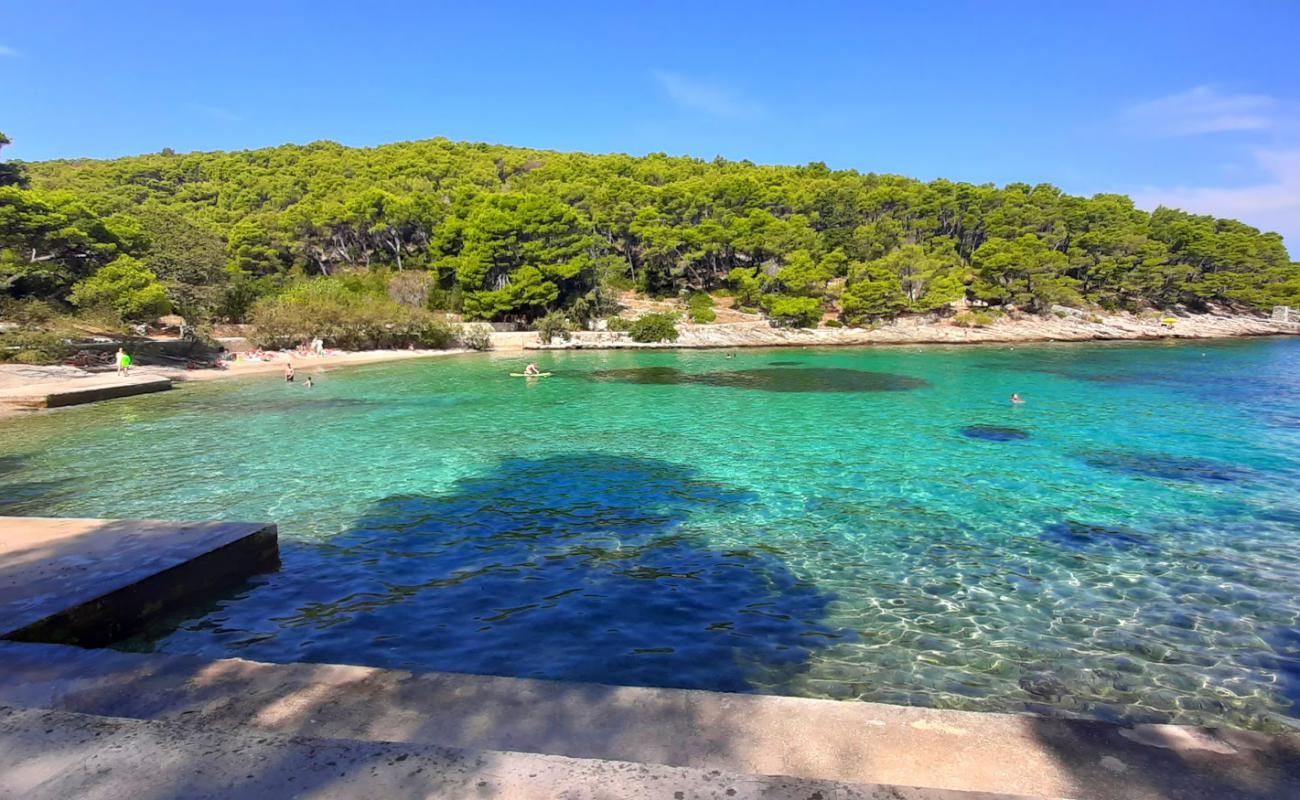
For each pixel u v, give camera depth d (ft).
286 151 348.18
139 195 276.41
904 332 206.80
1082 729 11.52
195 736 11.23
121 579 22.61
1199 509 38.42
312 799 9.49
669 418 71.26
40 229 126.52
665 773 9.98
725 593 27.02
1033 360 145.79
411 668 20.92
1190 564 30.25
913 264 226.17
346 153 339.57
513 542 33.01
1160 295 256.73
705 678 20.49
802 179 321.11
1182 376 113.39
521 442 58.23
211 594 26.20
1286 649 22.62
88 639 20.79
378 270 226.58
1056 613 25.25
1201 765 10.38
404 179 265.34
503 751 10.61
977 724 11.79
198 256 159.02
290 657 21.50
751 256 234.58
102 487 44.09
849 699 19.42
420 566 29.81
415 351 164.14
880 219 262.06
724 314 220.02
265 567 29.17
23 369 97.25
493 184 279.90
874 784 9.70
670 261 238.48
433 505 39.55
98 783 10.02
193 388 99.09
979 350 176.14
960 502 39.93
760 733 11.68
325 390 96.02
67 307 130.21
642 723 12.05
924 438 60.03
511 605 25.77
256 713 12.53
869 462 50.55
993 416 72.28
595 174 286.46
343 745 10.84
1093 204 284.00
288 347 155.74
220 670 14.34
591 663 21.35
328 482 44.96
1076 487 43.27
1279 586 27.78
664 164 328.70
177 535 27.81
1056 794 9.73
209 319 160.35
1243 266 262.47
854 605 25.93
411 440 59.31
